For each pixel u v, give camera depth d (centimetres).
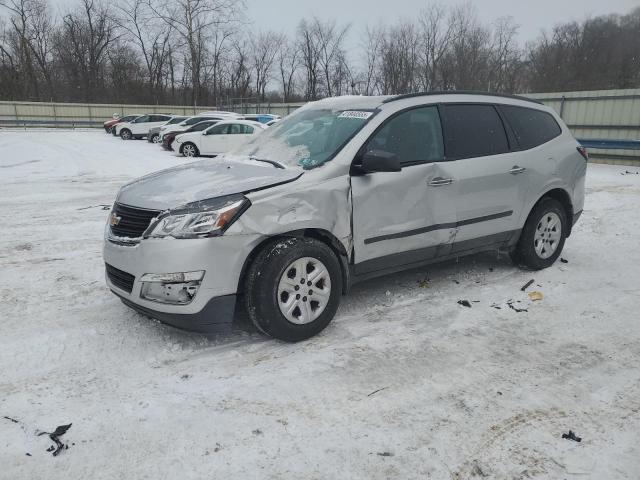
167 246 350
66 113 4562
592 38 4159
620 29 4041
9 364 359
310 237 396
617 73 3944
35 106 4469
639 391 334
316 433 288
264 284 367
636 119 1806
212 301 358
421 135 456
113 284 398
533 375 352
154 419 300
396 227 432
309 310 391
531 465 265
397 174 428
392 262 444
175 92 5806
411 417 303
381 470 261
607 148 1775
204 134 1995
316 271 390
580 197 589
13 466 261
